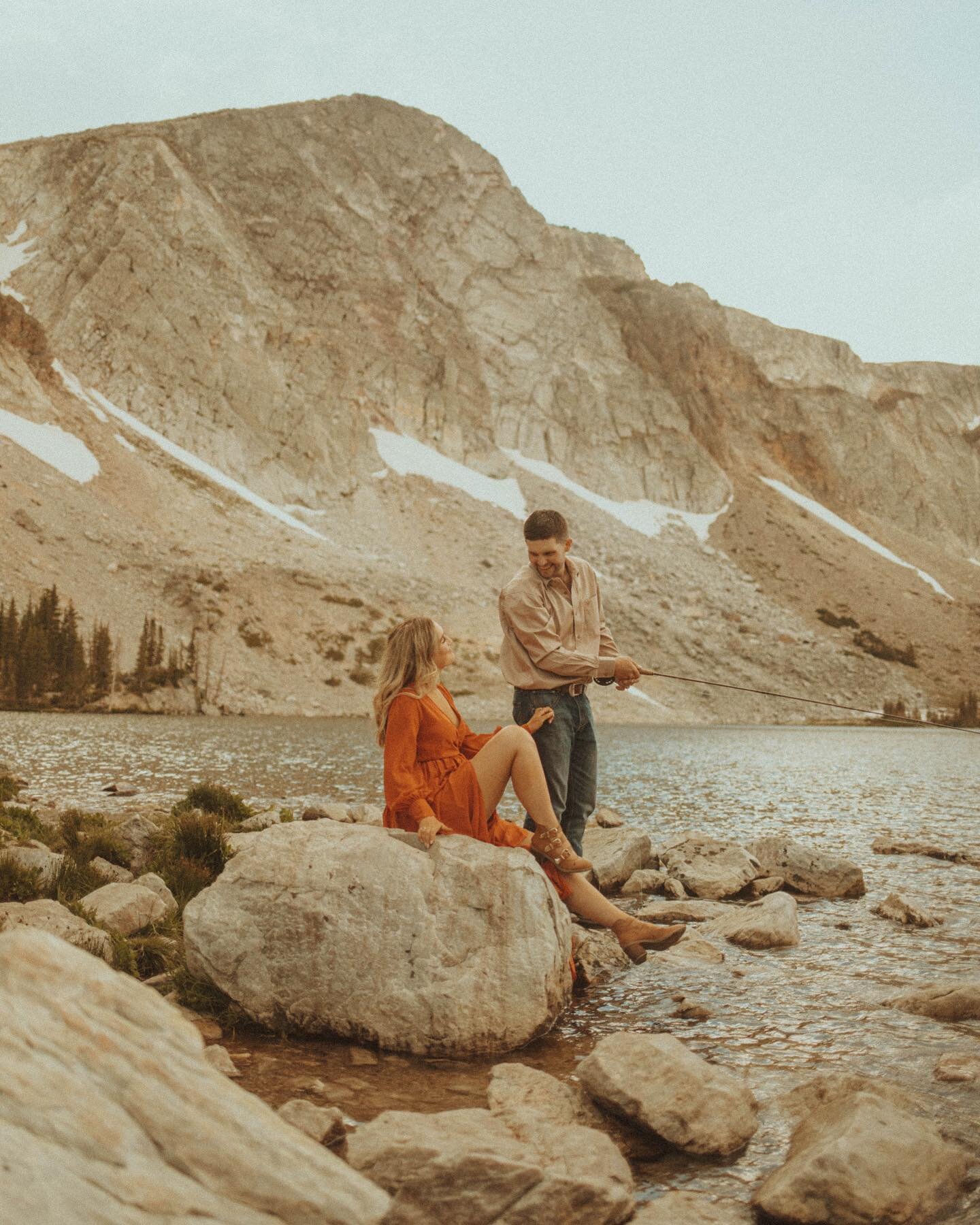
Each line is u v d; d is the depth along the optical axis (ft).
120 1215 5.24
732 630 336.29
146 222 364.17
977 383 654.53
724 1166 9.96
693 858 28.25
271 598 238.48
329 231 426.92
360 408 372.17
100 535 238.07
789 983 16.93
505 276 466.70
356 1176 6.42
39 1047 5.82
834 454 520.83
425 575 296.92
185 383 334.03
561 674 18.79
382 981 13.44
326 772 69.31
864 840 37.45
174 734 117.80
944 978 17.25
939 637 383.86
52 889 20.11
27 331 305.73
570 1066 12.85
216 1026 13.74
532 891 14.30
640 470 437.99
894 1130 9.57
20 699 186.91
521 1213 7.86
